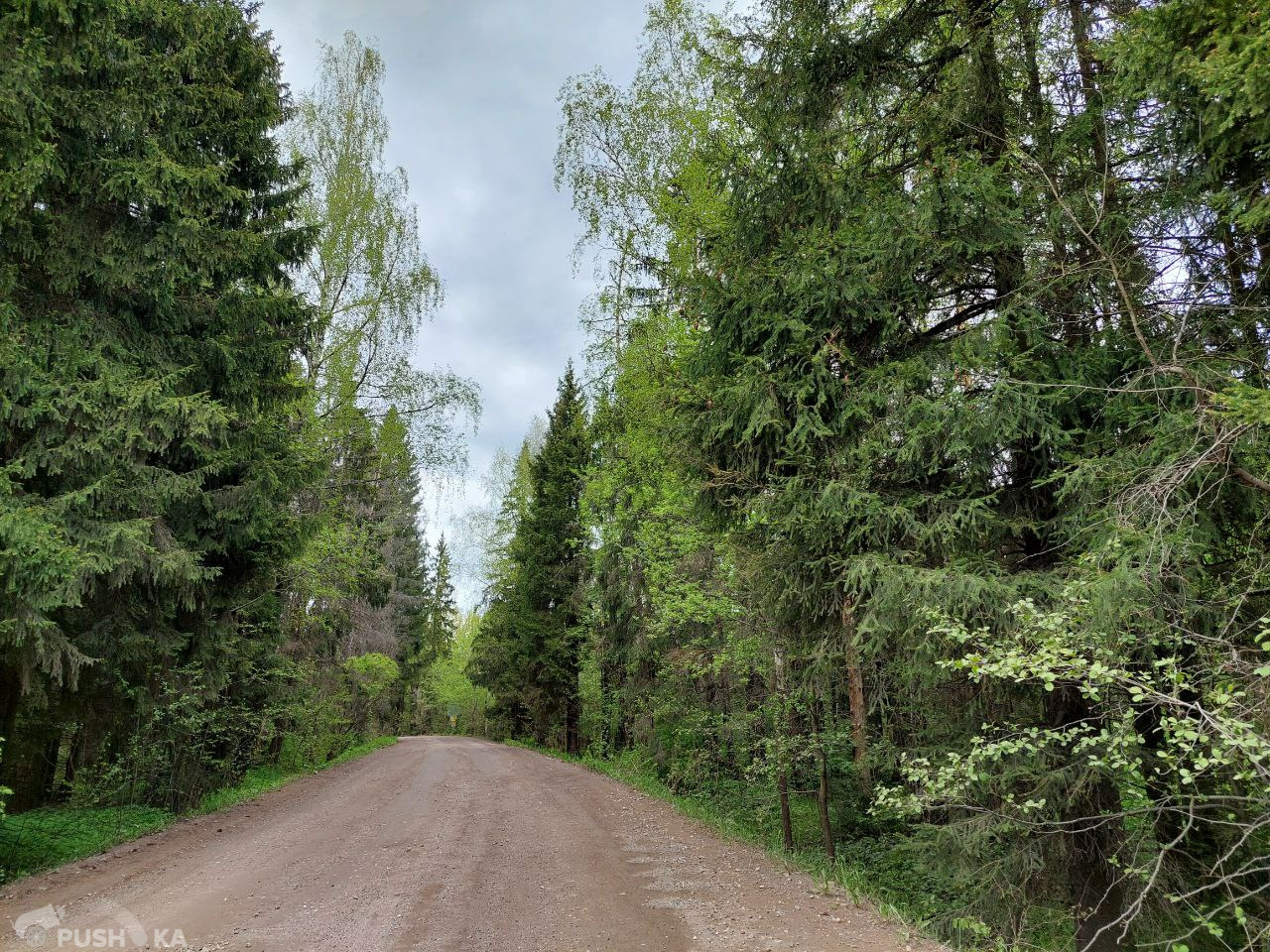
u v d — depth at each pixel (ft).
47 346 25.50
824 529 23.07
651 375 44.96
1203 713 12.74
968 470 21.40
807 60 26.43
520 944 18.25
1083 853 20.29
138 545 26.96
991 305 24.72
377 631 99.66
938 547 21.72
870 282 23.16
